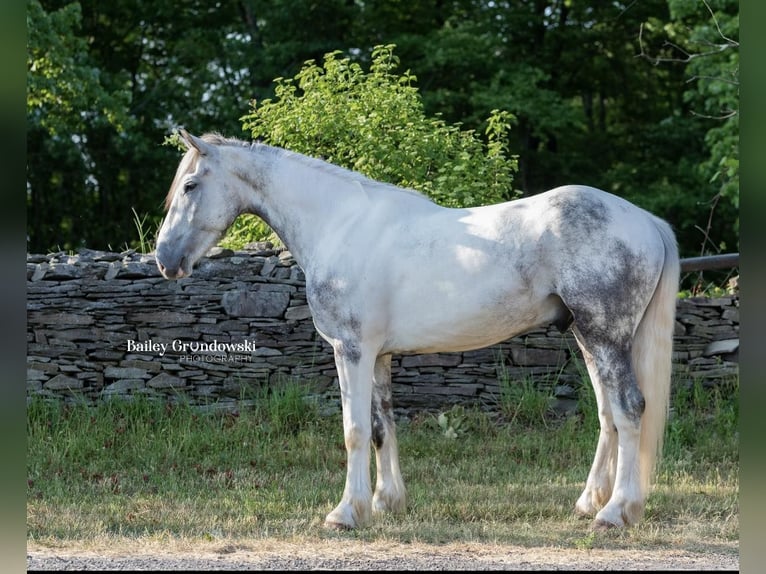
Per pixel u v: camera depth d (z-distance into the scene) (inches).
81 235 789.2
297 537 219.3
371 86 385.1
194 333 347.6
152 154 762.2
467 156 372.5
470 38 715.4
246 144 245.9
